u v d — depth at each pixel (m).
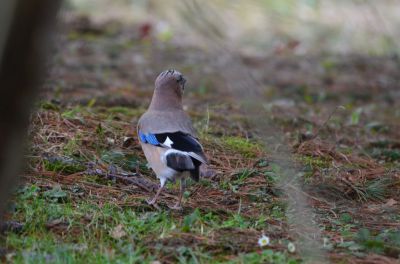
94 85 19.05
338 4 33.22
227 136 14.17
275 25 30.81
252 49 27.41
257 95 9.95
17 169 6.70
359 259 8.82
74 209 9.88
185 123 10.23
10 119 6.44
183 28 28.77
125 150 12.45
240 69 9.78
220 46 9.73
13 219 9.36
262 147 13.12
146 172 11.77
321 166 12.64
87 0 33.03
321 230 9.78
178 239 9.02
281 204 10.66
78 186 10.80
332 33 30.53
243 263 8.42
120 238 9.02
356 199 11.41
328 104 20.28
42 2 6.09
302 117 16.84
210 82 20.72
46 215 9.48
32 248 8.55
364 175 12.40
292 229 9.64
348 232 9.76
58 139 12.38
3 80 6.27
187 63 23.31
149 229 9.33
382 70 25.44
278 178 11.32
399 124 17.97
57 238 8.97
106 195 10.62
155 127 10.05
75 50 23.91
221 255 8.75
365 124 17.48
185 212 10.18
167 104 10.46
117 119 14.63
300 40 29.41
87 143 12.41
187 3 9.20
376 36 30.12
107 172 11.39
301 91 21.41
